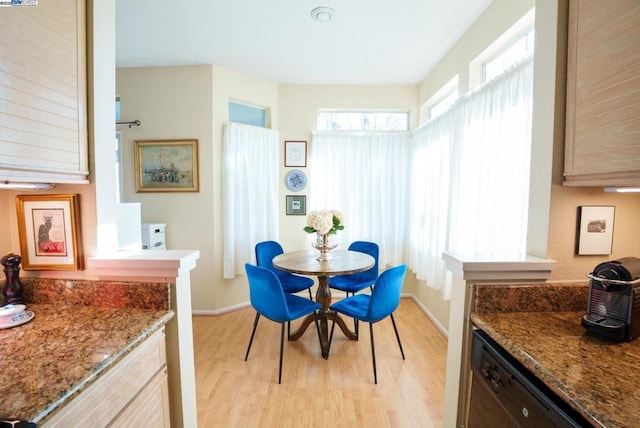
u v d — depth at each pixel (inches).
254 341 104.3
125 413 38.8
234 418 69.1
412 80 135.7
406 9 82.4
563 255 48.6
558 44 45.1
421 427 66.5
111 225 53.4
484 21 83.1
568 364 33.3
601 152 38.4
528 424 33.9
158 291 49.1
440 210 103.8
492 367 41.5
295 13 84.4
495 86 73.2
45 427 27.5
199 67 119.4
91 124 48.9
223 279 128.7
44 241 50.6
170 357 50.4
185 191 123.2
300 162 142.5
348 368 88.0
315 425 67.1
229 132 123.8
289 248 145.1
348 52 108.4
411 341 104.2
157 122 122.4
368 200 139.6
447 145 101.5
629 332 37.7
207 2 79.4
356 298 95.9
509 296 47.8
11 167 36.3
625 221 48.5
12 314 43.9
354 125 145.9
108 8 51.6
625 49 34.6
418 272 127.3
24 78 37.7
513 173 67.0
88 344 38.2
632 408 26.5
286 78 134.3
